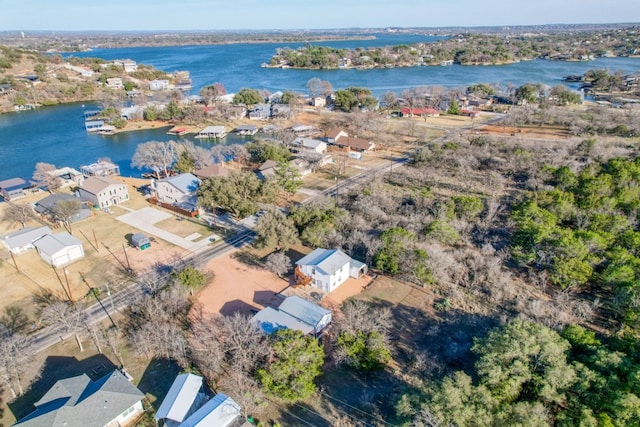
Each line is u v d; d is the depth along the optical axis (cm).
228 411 2894
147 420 3034
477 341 3284
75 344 3844
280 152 8744
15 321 4162
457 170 7988
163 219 6456
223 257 5334
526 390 2917
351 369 3488
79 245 5309
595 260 4362
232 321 3753
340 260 4681
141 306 4128
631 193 5828
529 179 7044
